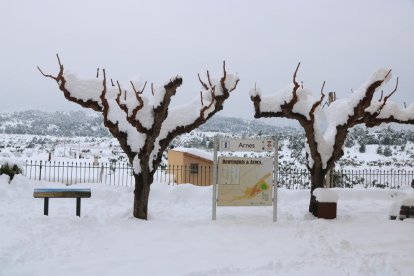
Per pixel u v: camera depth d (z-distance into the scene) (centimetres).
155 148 1059
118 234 857
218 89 1076
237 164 1048
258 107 1120
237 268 638
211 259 694
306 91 1132
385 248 778
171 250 746
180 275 602
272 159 1061
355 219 1100
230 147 1039
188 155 2152
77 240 799
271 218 1102
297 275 609
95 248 749
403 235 884
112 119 1017
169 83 991
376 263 666
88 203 1317
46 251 715
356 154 2922
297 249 771
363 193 1565
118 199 1396
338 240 835
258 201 1049
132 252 728
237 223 1008
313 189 1177
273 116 1135
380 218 1129
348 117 1130
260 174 1054
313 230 931
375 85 1066
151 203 1348
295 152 2409
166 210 1230
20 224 915
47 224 919
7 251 697
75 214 1101
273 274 613
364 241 833
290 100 1095
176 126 1066
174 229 916
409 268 648
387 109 1191
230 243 808
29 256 686
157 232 884
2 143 3803
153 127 1014
